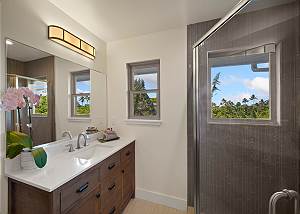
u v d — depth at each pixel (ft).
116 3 4.94
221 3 4.98
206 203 5.77
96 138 7.03
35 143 4.37
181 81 6.52
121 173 6.02
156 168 6.93
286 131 4.70
